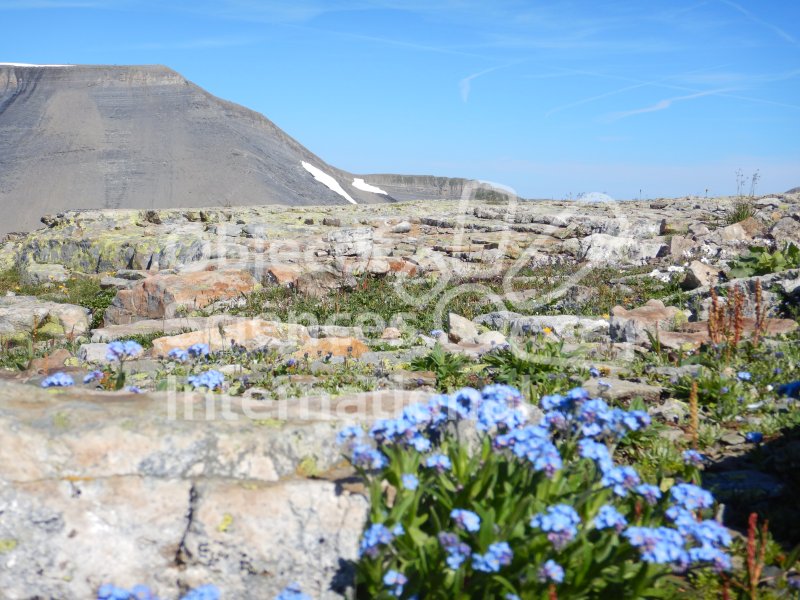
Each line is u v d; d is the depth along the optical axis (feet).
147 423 13.41
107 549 12.19
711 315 29.40
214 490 12.53
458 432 15.20
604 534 12.62
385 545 11.83
